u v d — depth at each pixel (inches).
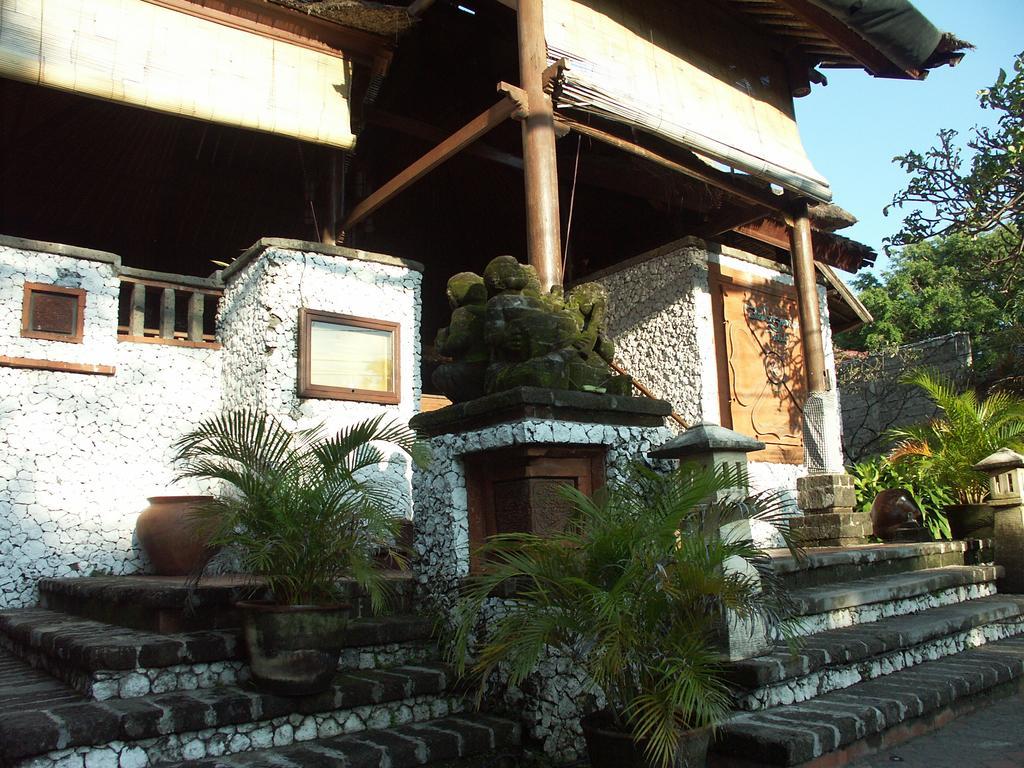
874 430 594.2
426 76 399.9
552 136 219.6
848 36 290.4
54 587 216.2
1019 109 352.8
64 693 138.5
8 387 233.5
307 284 255.9
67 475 240.2
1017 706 171.6
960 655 194.2
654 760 105.3
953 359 575.5
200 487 260.5
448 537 163.2
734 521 136.1
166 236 392.5
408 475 261.0
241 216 398.9
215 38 254.1
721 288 329.4
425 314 446.6
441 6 368.5
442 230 453.7
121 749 117.5
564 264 388.5
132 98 234.7
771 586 125.3
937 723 155.2
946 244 580.7
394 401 266.4
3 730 110.9
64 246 244.8
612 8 258.8
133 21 239.9
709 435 140.0
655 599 113.1
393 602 169.9
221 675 140.9
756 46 322.0
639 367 333.1
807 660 145.9
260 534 135.7
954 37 285.9
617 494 130.0
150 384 261.4
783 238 373.7
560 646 122.2
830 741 125.3
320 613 133.3
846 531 288.7
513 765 138.4
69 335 244.5
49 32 225.0
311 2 262.1
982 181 362.6
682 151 297.1
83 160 347.3
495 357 166.6
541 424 149.3
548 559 120.4
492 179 428.1
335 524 136.6
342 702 137.4
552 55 228.7
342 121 271.7
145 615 156.3
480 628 152.6
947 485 308.3
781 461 333.1
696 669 109.8
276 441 144.3
